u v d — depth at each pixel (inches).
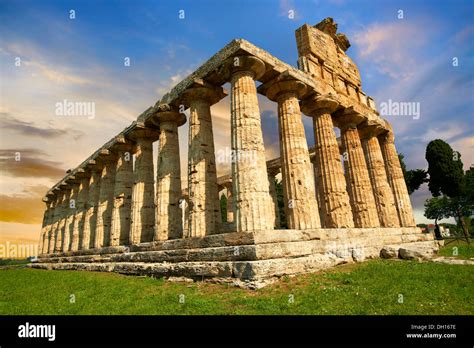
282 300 333.4
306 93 715.4
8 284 662.5
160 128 773.3
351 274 447.5
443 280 398.3
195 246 538.3
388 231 740.7
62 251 1309.1
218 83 657.6
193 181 611.5
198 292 402.0
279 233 474.9
